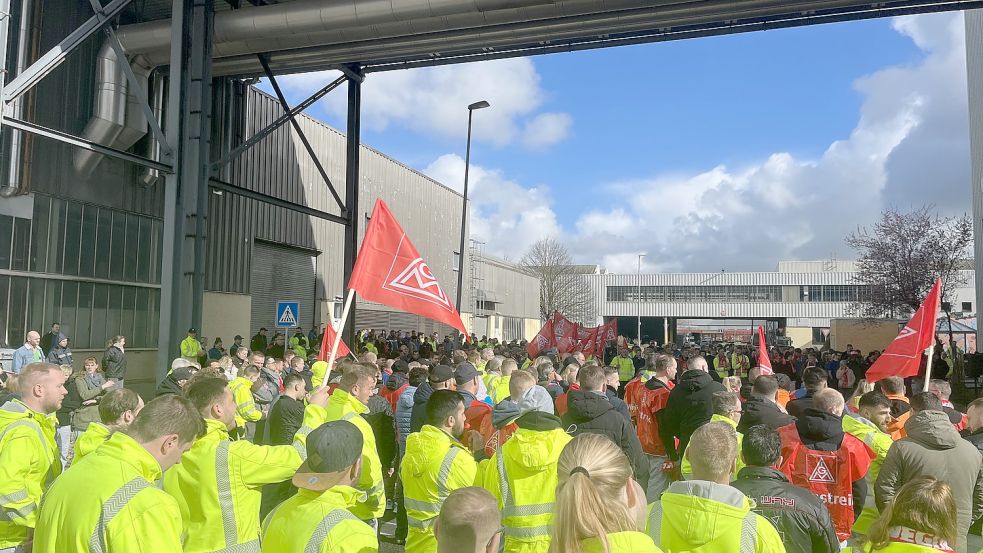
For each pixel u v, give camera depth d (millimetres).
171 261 15305
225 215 24047
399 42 19547
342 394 5016
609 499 2176
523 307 60031
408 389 7777
